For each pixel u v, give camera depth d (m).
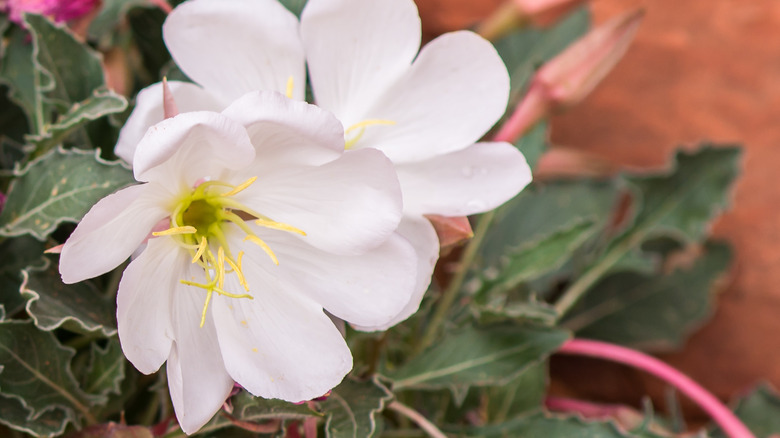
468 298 0.51
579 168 0.58
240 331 0.39
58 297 0.42
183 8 0.40
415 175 0.41
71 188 0.42
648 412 0.49
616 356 0.53
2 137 0.51
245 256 0.39
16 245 0.45
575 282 0.57
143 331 0.38
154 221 0.38
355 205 0.38
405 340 0.51
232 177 0.38
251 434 0.44
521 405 0.52
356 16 0.40
